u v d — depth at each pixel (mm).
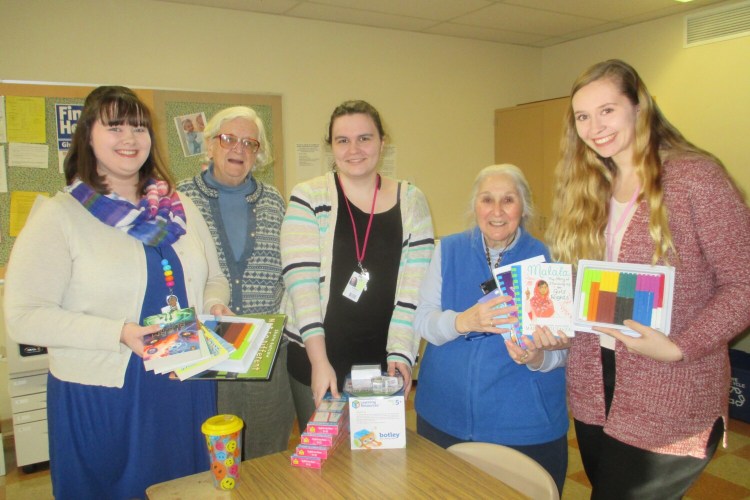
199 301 1552
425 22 4062
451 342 1632
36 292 1281
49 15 3090
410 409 3475
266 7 3572
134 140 1364
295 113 3916
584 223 1450
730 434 3068
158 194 1494
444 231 4762
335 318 1686
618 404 1352
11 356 2643
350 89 4129
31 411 2721
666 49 4098
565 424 1597
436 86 4555
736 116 3754
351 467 1196
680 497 1318
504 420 1527
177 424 1484
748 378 3180
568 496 2459
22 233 1332
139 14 3328
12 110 3055
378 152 1690
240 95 3691
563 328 1350
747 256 1176
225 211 1910
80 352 1355
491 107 4891
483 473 1168
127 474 1422
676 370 1260
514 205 1525
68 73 3172
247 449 1950
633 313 1268
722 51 3781
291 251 1653
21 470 2809
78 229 1348
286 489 1110
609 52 4492
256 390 1910
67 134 3193
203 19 3523
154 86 3410
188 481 1152
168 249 1482
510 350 1397
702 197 1203
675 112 4109
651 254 1275
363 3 3545
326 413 1300
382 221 1729
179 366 1195
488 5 3688
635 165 1306
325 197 1710
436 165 4648
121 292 1385
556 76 5004
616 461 1365
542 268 1396
